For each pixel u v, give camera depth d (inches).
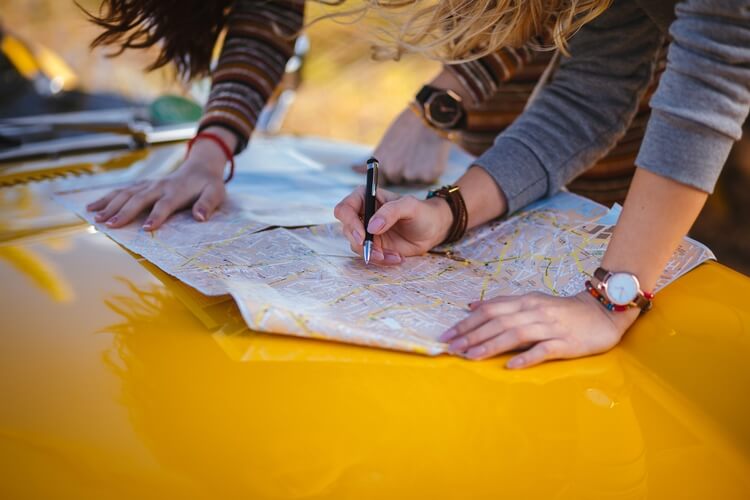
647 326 40.8
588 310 38.8
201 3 57.2
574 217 51.2
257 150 71.2
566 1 45.3
